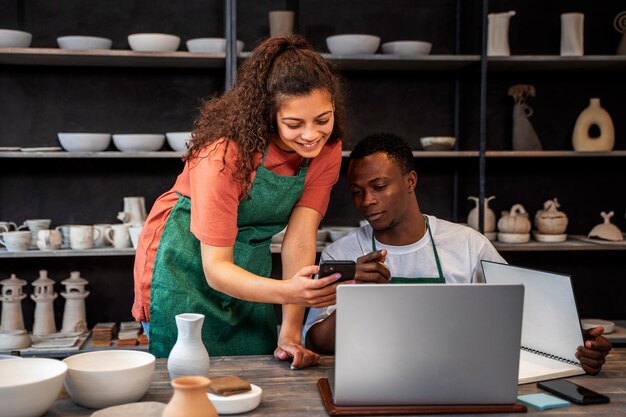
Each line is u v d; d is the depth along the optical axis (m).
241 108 1.65
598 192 3.88
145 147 3.31
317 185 1.89
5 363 1.37
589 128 3.64
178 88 3.63
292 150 1.76
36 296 3.36
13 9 3.49
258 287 1.54
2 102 3.53
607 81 3.83
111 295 3.65
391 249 2.19
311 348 1.92
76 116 3.58
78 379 1.32
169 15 3.60
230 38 3.25
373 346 1.32
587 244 3.44
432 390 1.34
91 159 3.61
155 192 3.66
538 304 1.63
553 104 3.82
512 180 3.83
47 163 3.58
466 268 2.19
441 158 3.79
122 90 3.60
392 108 3.76
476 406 1.35
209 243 1.62
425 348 1.33
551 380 1.54
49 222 3.41
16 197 3.57
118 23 3.57
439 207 3.83
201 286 1.89
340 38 3.36
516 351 1.34
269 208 1.81
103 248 3.32
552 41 3.79
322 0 3.68
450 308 1.32
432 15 3.74
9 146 3.54
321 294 1.48
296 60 1.58
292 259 1.88
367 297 1.31
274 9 3.64
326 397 1.39
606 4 3.80
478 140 3.80
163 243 1.86
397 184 2.03
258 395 1.35
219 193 1.61
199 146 1.67
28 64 3.51
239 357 1.73
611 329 3.49
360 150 2.06
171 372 1.45
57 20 3.53
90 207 3.62
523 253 3.86
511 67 3.63
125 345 3.28
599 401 1.40
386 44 3.46
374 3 3.71
